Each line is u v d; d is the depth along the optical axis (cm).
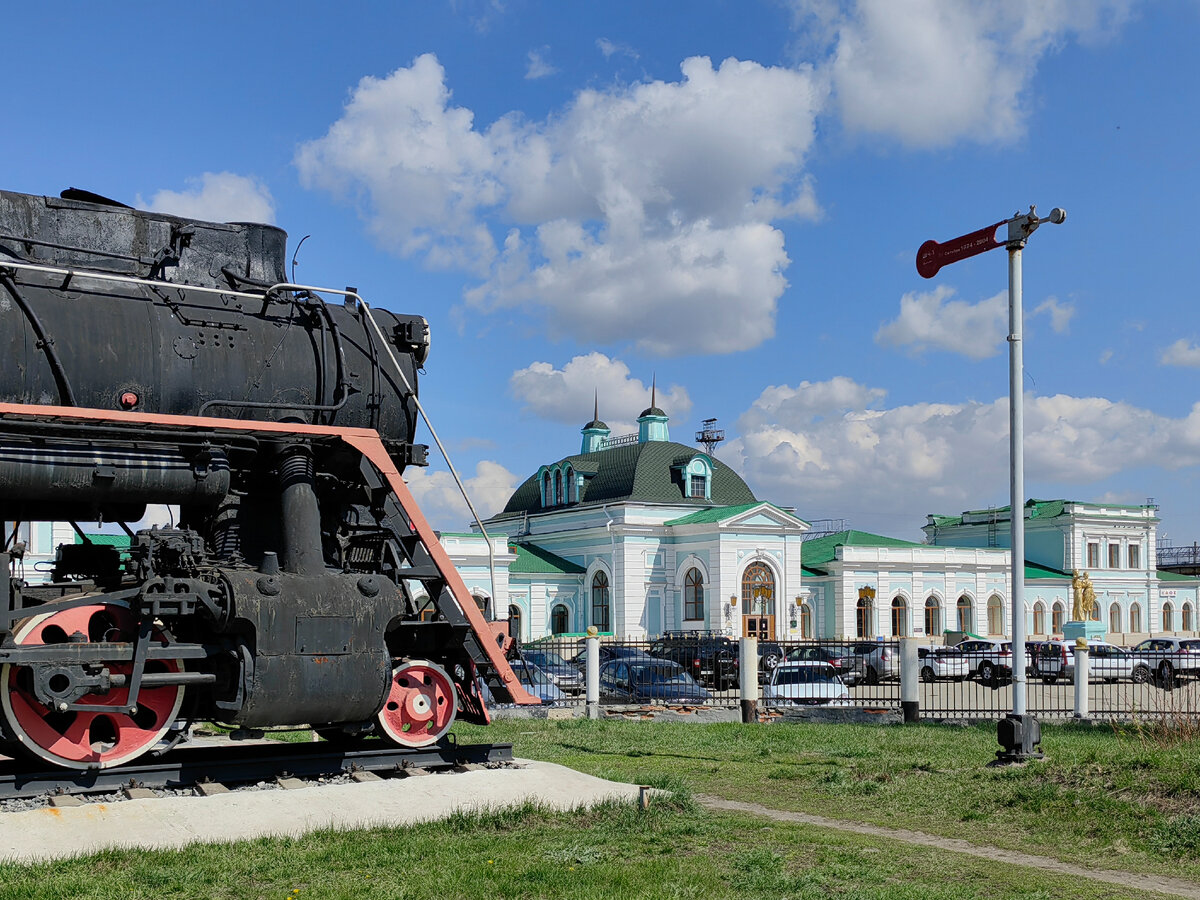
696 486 5853
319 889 712
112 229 1041
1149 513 6900
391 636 1066
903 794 1073
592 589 5741
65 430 912
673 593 5622
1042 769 1077
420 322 1146
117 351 970
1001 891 747
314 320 1084
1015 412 1220
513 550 5719
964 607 6156
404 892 705
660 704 2231
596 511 5756
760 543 5462
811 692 2367
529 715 2033
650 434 6266
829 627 5862
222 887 719
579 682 2561
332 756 994
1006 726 1175
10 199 993
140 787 899
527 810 918
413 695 1038
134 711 882
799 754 1411
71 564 1045
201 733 1447
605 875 750
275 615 921
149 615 888
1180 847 838
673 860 804
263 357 1041
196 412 1004
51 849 770
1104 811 930
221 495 970
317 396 1062
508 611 5412
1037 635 6384
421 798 933
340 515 1089
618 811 942
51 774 875
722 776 1212
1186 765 982
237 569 952
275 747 1117
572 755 1387
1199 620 7106
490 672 1059
